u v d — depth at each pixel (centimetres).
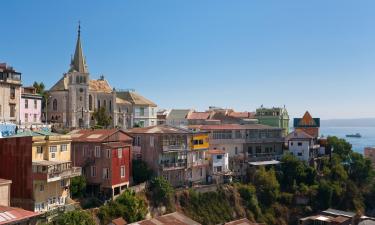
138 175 8731
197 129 10844
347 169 12550
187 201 8988
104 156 7869
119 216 7281
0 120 8850
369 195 11988
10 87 9338
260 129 12144
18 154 6738
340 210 10825
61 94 12350
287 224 10181
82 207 7225
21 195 6650
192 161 9781
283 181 11269
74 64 12550
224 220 9250
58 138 7231
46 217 6306
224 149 11344
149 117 14312
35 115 10412
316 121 14350
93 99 12925
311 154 12575
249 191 10094
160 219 7150
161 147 9044
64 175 6938
